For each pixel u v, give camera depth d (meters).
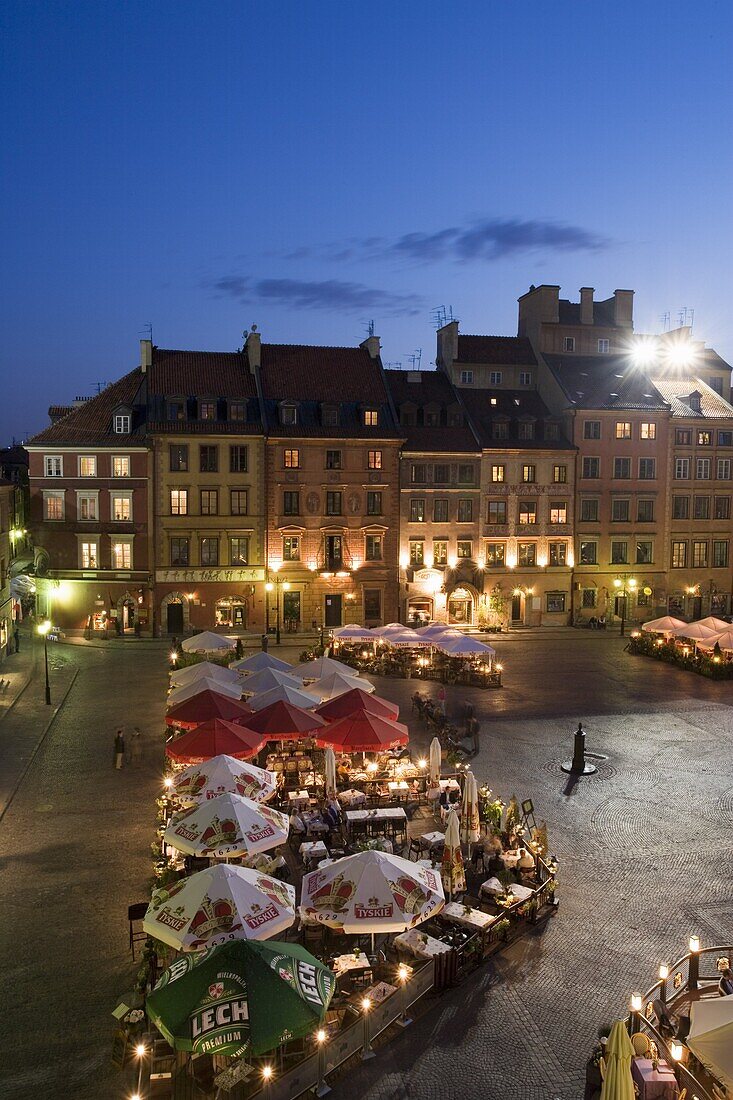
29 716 36.62
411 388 65.31
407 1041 15.39
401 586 61.31
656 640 52.50
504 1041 15.39
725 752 32.84
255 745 25.31
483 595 62.34
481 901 20.19
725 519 67.44
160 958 17.22
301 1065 13.80
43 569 57.56
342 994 16.23
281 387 61.38
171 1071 14.28
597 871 22.31
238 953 13.19
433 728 35.44
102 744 32.75
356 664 48.03
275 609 59.03
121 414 57.59
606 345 69.50
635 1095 12.44
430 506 61.34
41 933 18.81
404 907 16.42
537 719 37.38
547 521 63.50
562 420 64.75
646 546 65.69
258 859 20.89
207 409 57.78
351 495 59.84
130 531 57.47
